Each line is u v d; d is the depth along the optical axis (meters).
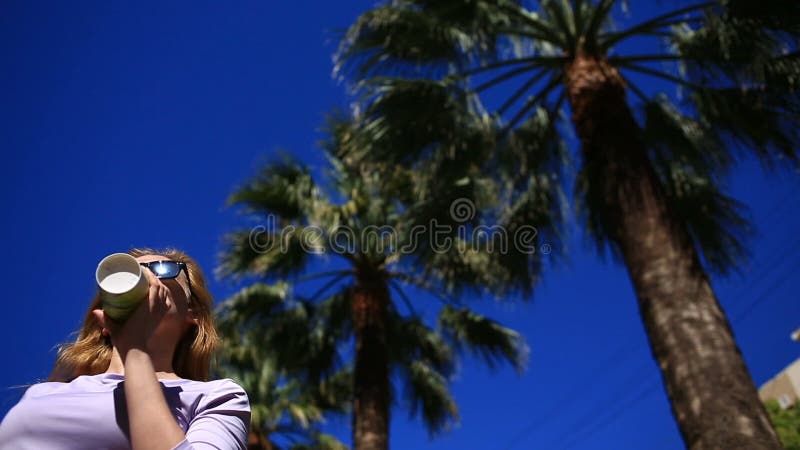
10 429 1.18
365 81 7.11
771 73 6.46
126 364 1.16
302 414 13.17
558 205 7.80
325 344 10.49
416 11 7.01
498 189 7.64
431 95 7.03
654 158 7.69
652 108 7.57
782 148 6.85
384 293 10.13
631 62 7.02
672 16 6.72
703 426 4.64
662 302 5.16
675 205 7.66
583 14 7.11
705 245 7.77
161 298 1.25
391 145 7.12
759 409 4.63
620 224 5.66
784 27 6.24
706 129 7.25
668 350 5.00
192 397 1.26
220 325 10.16
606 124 6.08
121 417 1.17
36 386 1.28
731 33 6.29
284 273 10.37
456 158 7.29
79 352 1.57
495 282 8.45
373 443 8.99
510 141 7.60
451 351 10.95
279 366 10.43
